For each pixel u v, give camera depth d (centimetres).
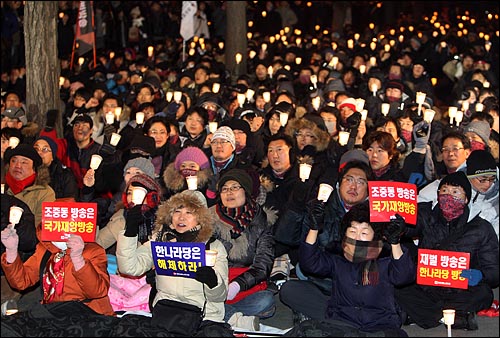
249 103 1686
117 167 1252
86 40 2589
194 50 2950
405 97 1770
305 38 3672
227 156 1170
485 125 1255
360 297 885
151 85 1944
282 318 1081
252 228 984
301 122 1216
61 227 873
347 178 1005
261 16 3666
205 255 823
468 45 3309
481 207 1043
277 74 2236
